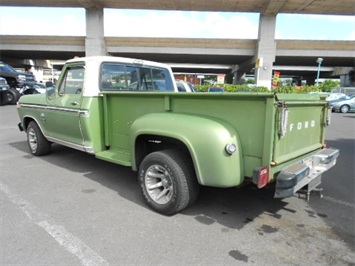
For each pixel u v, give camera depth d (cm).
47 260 257
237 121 295
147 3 3045
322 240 297
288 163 312
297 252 275
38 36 3438
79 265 251
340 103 1945
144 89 521
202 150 298
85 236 297
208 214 353
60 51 3575
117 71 467
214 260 261
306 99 341
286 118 279
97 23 3275
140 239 293
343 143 828
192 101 327
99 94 435
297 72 5900
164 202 345
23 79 1967
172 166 328
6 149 682
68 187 436
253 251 276
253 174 274
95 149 440
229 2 2948
